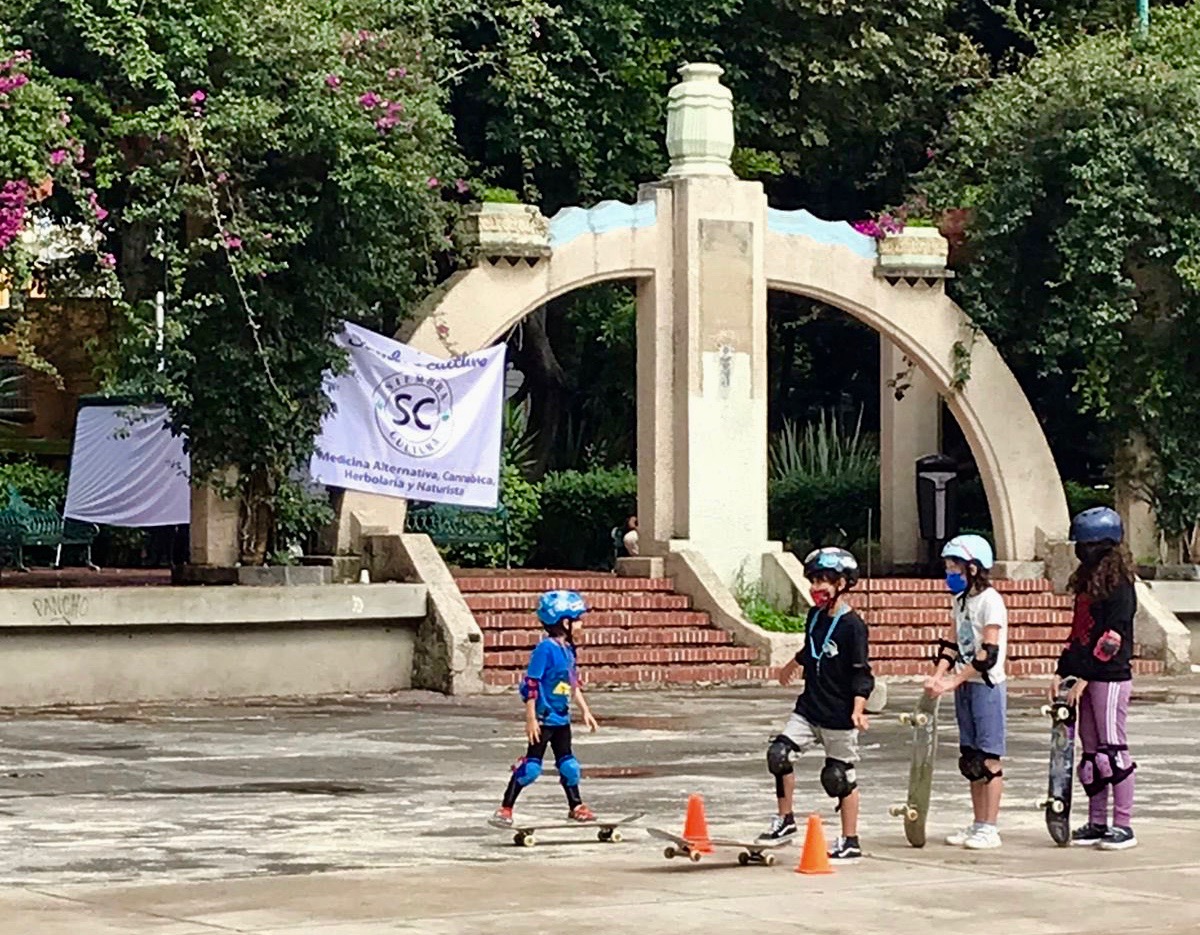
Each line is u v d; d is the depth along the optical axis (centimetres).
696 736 1866
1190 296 2752
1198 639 2822
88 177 2186
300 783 1508
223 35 2164
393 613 2305
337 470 2405
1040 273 2797
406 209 2300
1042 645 2694
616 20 3067
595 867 1120
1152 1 3469
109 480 2961
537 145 3066
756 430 2670
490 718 2023
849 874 1101
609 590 2555
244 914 971
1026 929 954
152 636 2180
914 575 3130
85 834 1247
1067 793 1203
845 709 1138
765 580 2652
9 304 2242
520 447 3397
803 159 3372
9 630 2095
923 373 2861
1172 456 2814
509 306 2539
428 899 1015
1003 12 3042
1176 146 2680
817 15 3234
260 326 2294
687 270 2636
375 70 2305
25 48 2133
